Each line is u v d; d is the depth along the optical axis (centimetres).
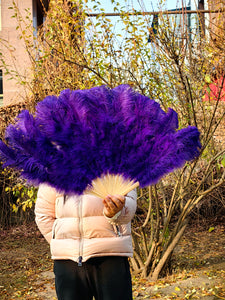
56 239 230
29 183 216
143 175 206
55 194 233
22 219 866
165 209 514
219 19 562
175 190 491
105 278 224
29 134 214
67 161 209
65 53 485
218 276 491
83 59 478
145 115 209
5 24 1055
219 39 514
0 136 769
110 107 212
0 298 461
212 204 802
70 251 223
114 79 476
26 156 213
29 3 1077
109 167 207
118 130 206
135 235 505
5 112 802
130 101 212
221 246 642
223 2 569
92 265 224
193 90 483
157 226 486
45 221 236
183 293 439
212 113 494
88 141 208
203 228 756
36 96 566
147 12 492
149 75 487
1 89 1075
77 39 491
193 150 212
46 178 213
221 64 491
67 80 500
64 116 213
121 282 225
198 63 497
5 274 558
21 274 555
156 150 207
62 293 229
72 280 226
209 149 512
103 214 225
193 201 514
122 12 472
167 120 211
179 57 485
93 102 212
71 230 224
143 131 207
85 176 208
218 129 623
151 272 491
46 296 461
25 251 679
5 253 669
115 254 224
